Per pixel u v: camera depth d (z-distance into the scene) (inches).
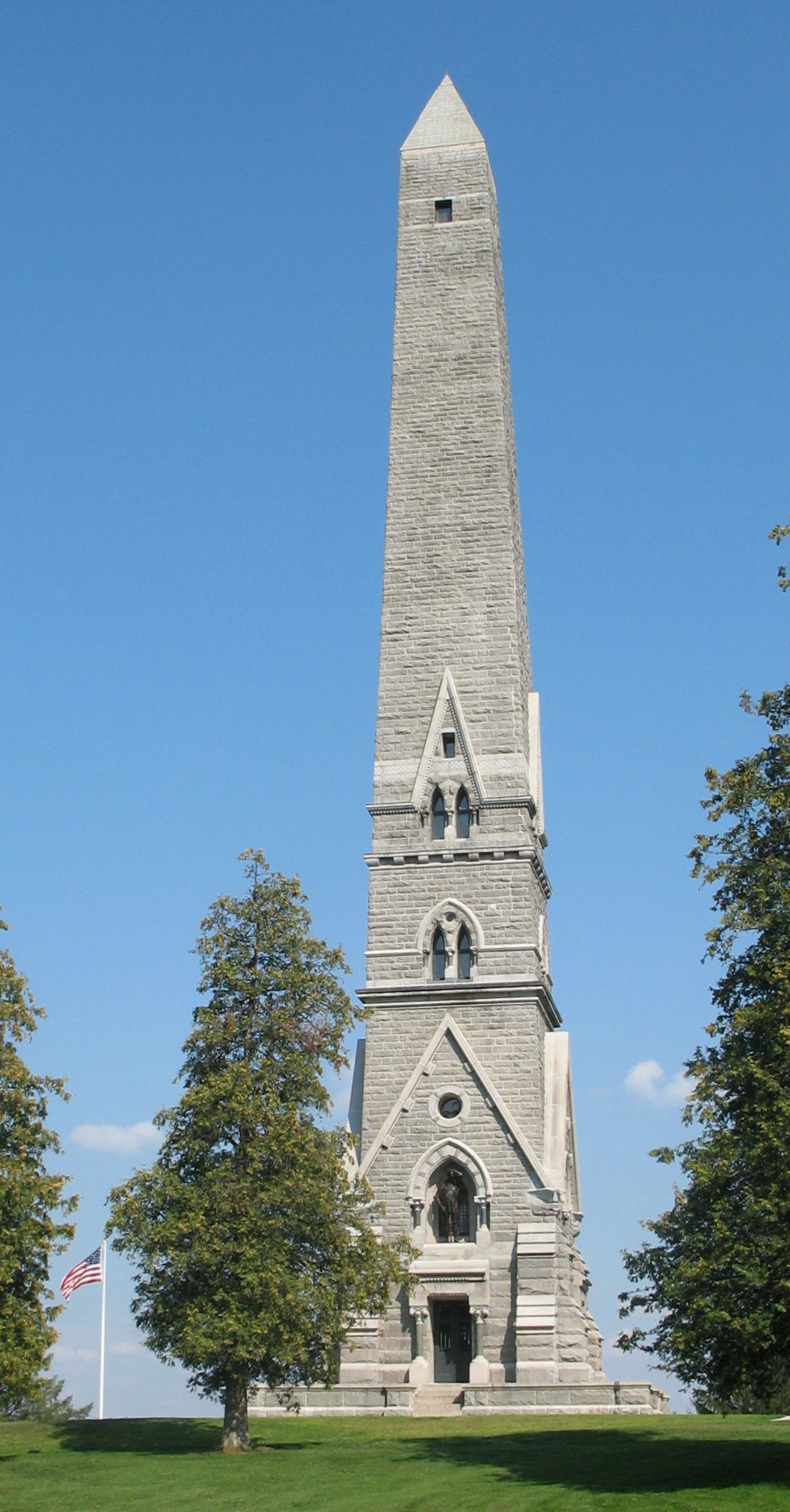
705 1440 2244.1
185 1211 2347.4
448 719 3319.4
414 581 3410.4
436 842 3250.5
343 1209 2479.1
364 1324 2997.0
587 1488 1846.7
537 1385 2844.5
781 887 1950.1
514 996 3137.3
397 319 3570.4
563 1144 3088.1
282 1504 1792.6
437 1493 1840.6
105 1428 2586.1
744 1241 1841.8
